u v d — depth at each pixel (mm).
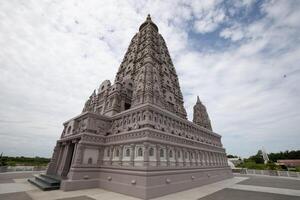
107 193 21516
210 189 26750
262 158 112688
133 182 20750
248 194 22344
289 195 21469
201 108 57906
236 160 115000
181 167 27297
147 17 56531
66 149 32688
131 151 24156
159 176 21750
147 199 18578
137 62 44406
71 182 23016
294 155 116750
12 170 45625
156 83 33688
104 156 28859
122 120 29844
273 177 48656
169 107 37688
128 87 39688
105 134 31078
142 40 49156
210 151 41312
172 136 28125
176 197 20281
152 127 24906
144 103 28234
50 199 17953
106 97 39312
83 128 29578
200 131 40812
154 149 23641
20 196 19156
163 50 50812
